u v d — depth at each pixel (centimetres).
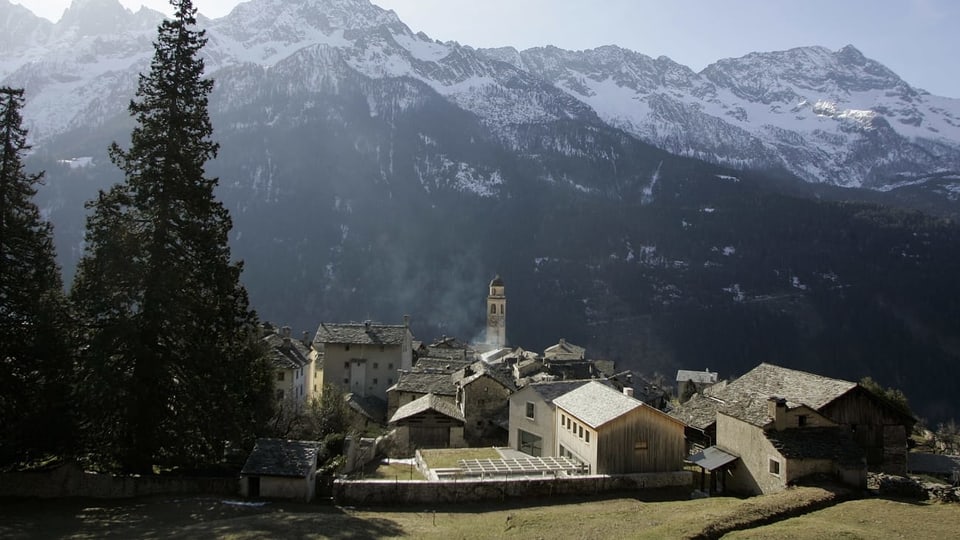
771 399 3738
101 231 3422
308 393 8719
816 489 3281
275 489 3359
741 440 3891
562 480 3606
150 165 3588
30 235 3391
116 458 3506
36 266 3434
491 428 5916
